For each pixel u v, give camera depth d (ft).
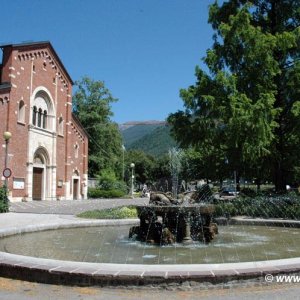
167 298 21.07
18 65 134.82
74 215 79.51
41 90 148.15
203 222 44.42
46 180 151.64
